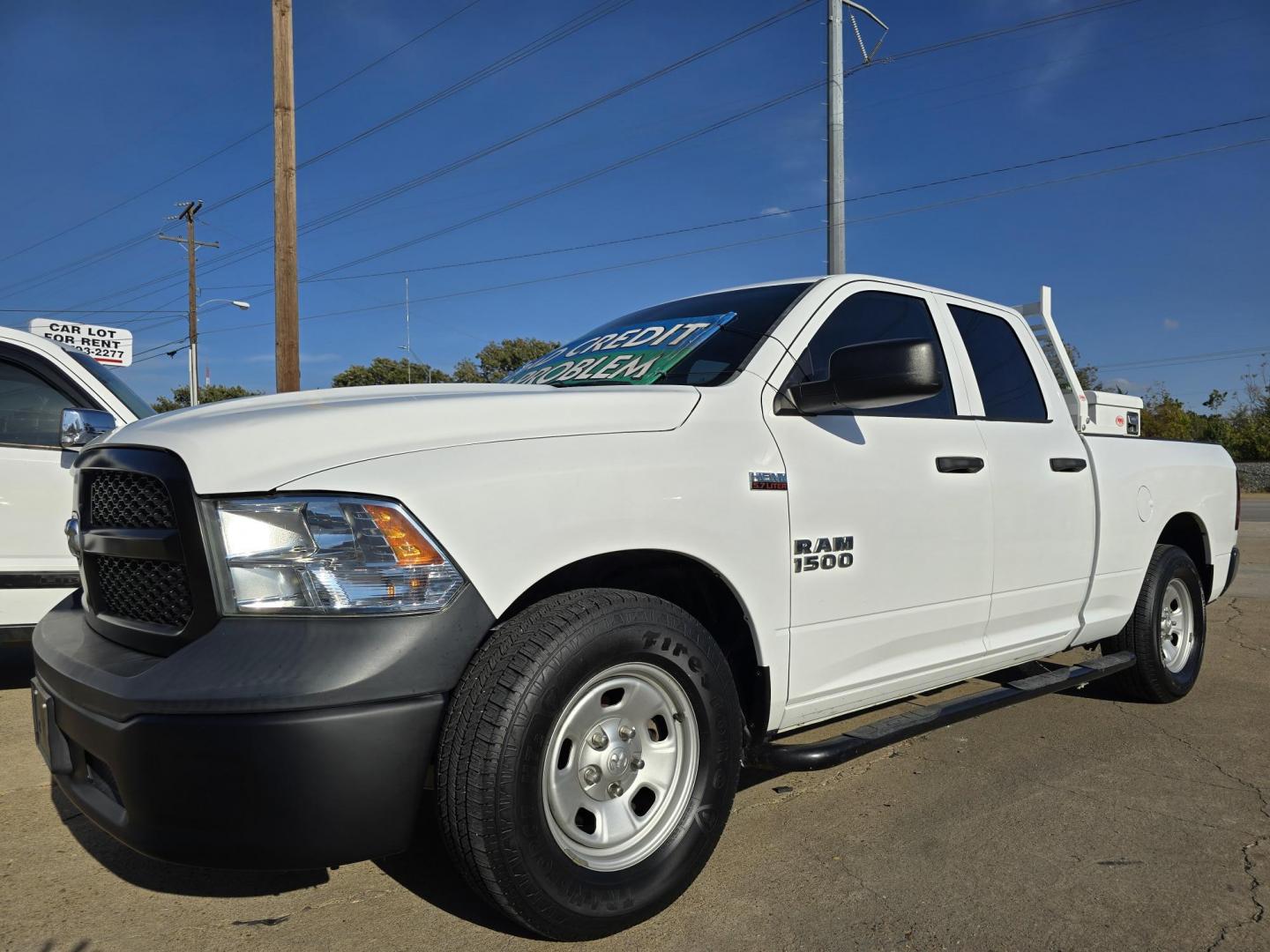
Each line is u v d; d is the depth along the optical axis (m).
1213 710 4.72
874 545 3.15
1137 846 3.06
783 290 3.48
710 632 3.00
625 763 2.50
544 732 2.24
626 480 2.51
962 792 3.54
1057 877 2.83
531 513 2.33
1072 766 3.85
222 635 2.09
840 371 2.84
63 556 4.66
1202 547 5.21
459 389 2.86
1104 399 4.98
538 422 2.48
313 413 2.32
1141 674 4.65
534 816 2.24
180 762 2.00
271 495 2.14
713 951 2.41
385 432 2.30
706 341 3.25
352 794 2.06
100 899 2.70
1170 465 4.86
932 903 2.67
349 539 2.13
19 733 4.21
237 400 2.80
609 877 2.41
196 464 2.17
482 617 2.24
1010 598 3.74
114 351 15.23
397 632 2.12
